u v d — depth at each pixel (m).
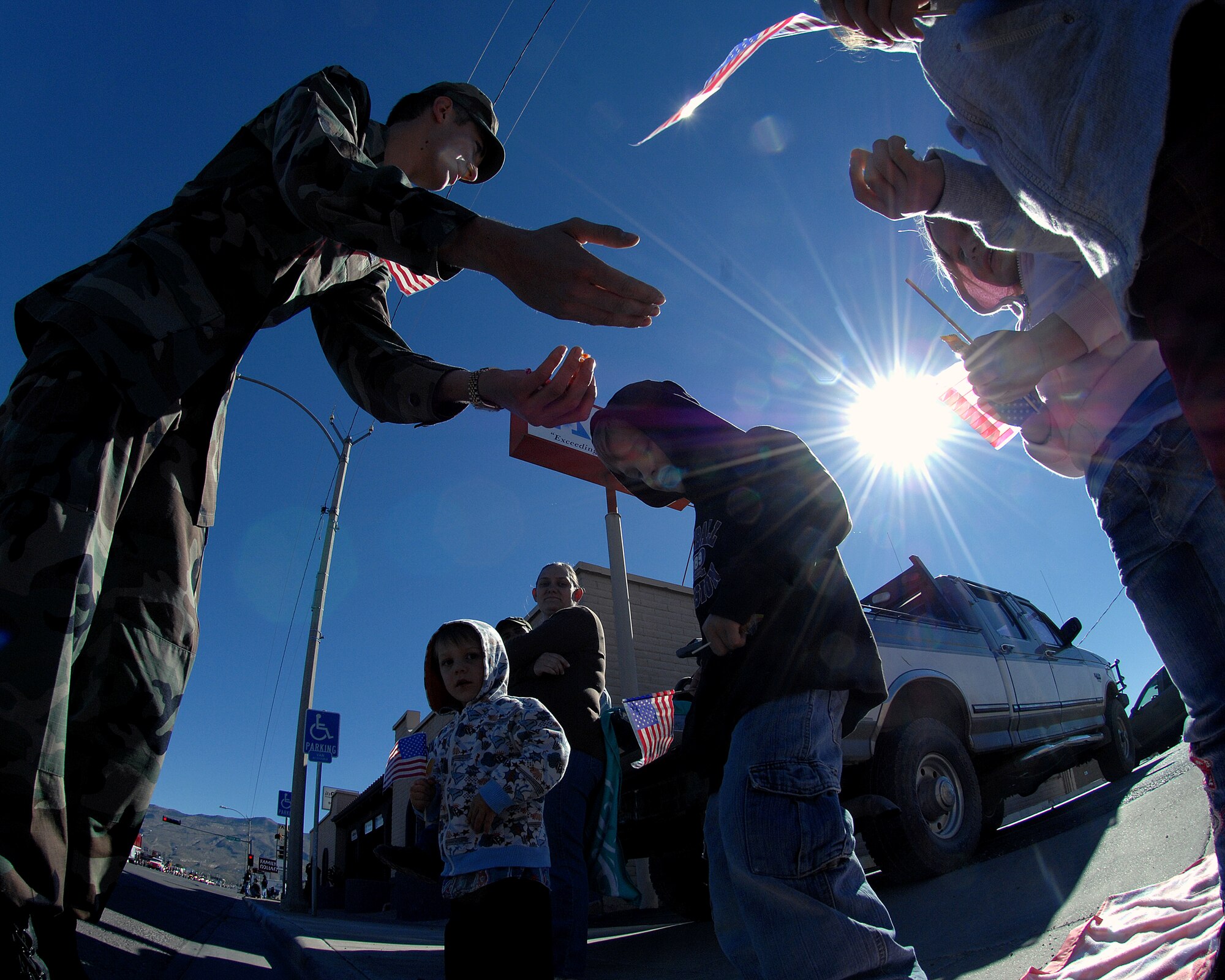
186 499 1.53
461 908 2.08
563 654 3.19
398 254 1.31
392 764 3.94
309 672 12.80
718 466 1.74
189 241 1.47
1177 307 0.89
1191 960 1.50
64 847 1.08
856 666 1.58
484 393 1.68
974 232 1.70
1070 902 2.53
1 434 1.25
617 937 4.50
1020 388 1.43
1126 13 0.96
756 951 1.45
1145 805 3.50
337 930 5.05
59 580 1.13
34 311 1.40
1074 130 1.02
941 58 1.25
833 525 1.65
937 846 3.76
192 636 1.53
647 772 3.77
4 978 0.98
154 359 1.35
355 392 1.94
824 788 1.49
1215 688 1.30
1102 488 1.42
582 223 1.23
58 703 1.09
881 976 1.35
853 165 1.54
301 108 1.50
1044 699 5.33
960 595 5.34
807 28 1.62
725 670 1.67
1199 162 0.87
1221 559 1.22
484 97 2.05
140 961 2.41
